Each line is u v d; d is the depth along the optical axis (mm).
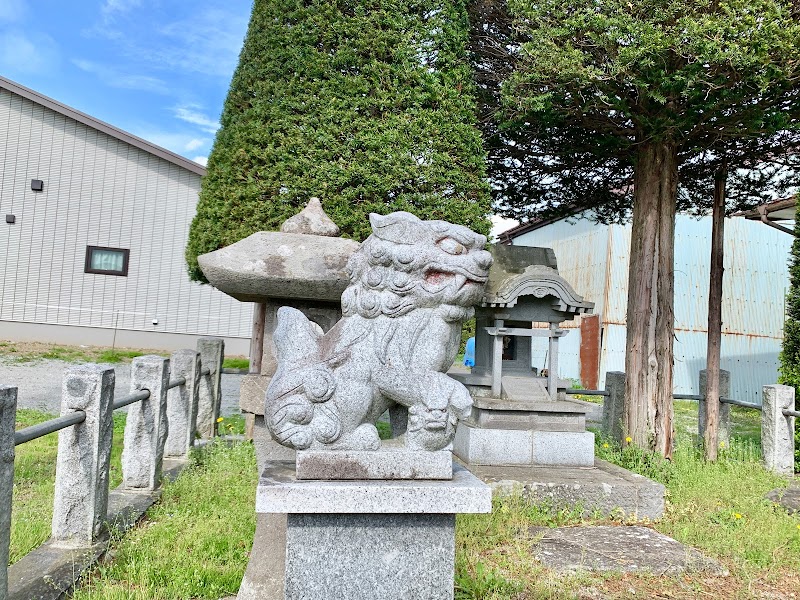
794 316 7109
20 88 13727
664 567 3658
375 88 4840
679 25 4387
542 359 16484
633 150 6391
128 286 14562
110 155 14484
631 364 6078
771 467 6398
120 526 3908
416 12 4969
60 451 3562
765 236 14406
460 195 4898
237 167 5082
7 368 11258
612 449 6270
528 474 5023
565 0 4680
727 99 4898
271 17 5070
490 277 5809
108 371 3752
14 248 13953
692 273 13969
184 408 5836
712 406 6488
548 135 6523
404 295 2480
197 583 3193
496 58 5938
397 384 2410
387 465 2359
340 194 4734
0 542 2510
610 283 13312
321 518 2270
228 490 4672
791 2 4520
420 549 2314
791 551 4047
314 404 2373
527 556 3686
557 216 8203
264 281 3127
